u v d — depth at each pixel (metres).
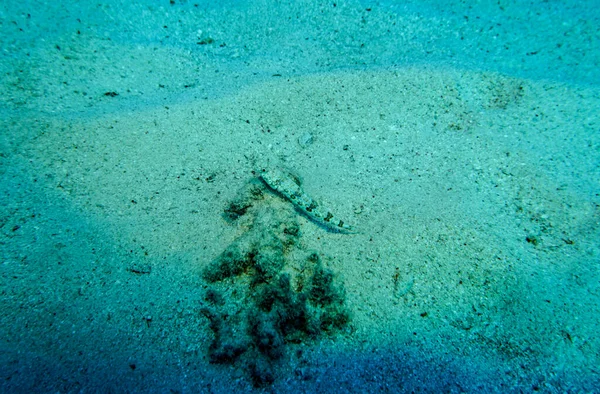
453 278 0.57
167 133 0.70
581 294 0.54
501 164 0.69
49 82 0.75
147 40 0.87
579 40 0.89
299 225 0.62
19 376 0.43
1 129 0.65
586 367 0.48
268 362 0.47
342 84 0.81
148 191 0.63
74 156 0.65
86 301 0.50
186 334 0.49
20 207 0.57
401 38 0.92
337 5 0.97
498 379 0.47
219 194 0.64
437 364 0.49
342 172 0.68
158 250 0.57
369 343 0.51
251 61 0.87
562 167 0.68
